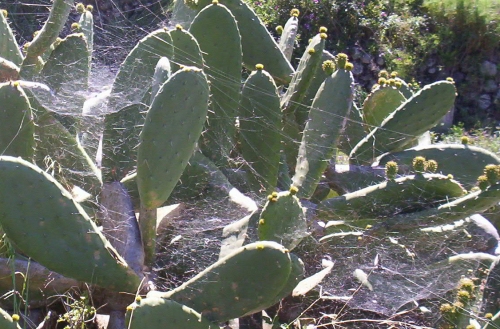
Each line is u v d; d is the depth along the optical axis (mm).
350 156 3361
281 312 2615
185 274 2619
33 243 2156
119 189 2639
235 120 3135
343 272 2734
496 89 7629
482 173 3184
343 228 2840
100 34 7211
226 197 2848
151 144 2318
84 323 2281
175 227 2771
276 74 3562
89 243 2211
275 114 3049
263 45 3520
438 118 3275
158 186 2367
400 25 7875
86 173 2777
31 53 3270
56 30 3285
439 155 3219
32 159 2549
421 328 2508
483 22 7648
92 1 7605
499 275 2367
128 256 2451
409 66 7719
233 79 3107
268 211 2367
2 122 2469
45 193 2141
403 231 2820
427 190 2779
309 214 2855
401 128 3262
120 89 2871
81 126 3008
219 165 3100
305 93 3395
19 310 2314
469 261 2738
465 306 2402
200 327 2051
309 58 3156
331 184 3240
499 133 6641
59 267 2205
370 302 2646
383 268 2742
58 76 3004
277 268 2029
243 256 2049
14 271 2275
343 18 7797
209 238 2680
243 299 2090
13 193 2105
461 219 2777
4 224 2129
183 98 2322
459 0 7746
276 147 3061
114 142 2738
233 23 3074
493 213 3260
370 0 8000
